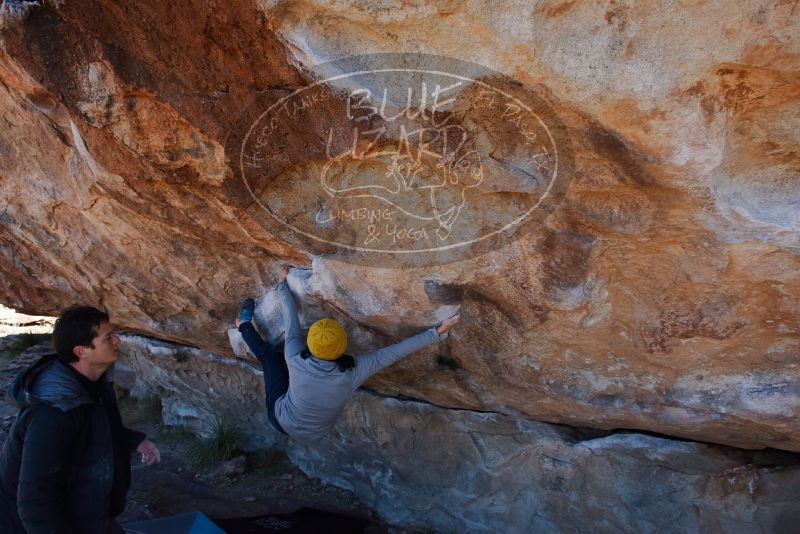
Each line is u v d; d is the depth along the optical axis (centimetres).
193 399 501
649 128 145
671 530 291
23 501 189
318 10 149
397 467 376
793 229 149
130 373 618
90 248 317
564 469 315
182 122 195
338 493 423
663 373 227
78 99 198
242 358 404
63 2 178
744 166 149
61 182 277
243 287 305
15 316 884
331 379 262
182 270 305
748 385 213
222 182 211
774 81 133
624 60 137
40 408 196
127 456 236
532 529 333
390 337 280
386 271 226
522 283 211
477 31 143
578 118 152
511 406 304
